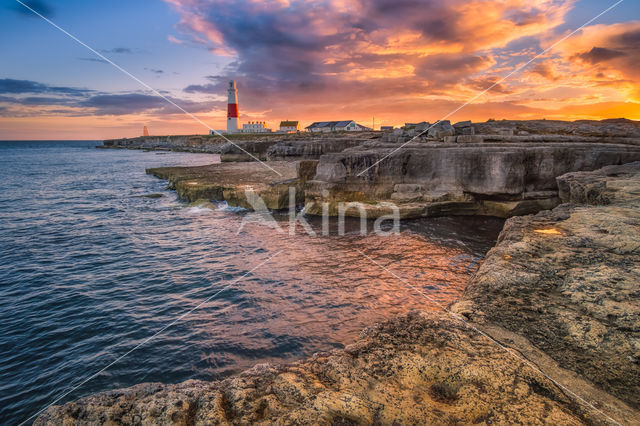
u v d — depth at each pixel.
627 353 4.28
